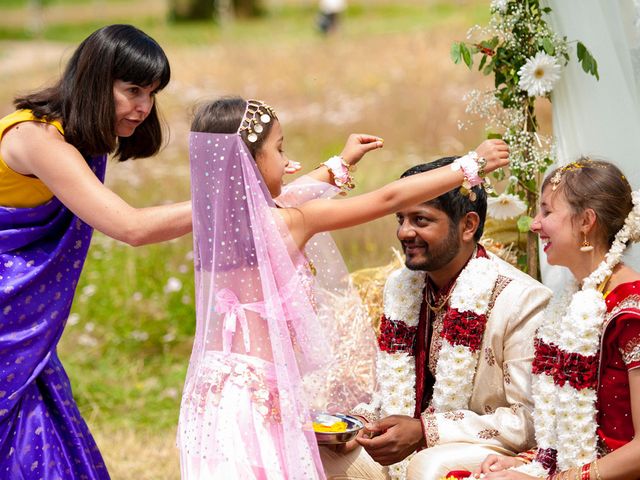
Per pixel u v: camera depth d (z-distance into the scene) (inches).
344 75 586.9
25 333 131.3
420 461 132.7
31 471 132.1
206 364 128.3
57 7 1401.3
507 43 158.7
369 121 440.8
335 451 145.0
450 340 137.0
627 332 115.9
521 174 161.5
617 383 118.4
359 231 271.6
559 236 122.2
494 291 136.7
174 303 260.8
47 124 129.3
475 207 137.0
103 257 281.9
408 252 137.6
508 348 135.3
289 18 1222.9
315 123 449.1
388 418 137.1
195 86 552.4
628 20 149.0
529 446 133.9
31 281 130.6
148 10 1349.7
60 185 127.3
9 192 130.6
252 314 128.0
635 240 120.3
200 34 1018.1
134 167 355.6
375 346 155.2
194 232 128.0
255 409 124.8
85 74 128.6
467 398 138.9
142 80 130.5
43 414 134.2
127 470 189.0
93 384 230.2
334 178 146.3
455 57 157.8
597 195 119.6
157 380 234.5
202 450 124.6
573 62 152.4
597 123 151.7
